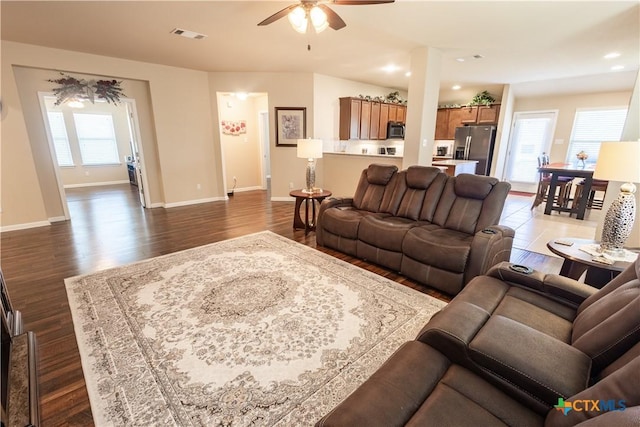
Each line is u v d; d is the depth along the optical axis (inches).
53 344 77.0
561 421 34.3
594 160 261.0
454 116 311.6
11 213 167.6
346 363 71.2
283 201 249.6
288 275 115.0
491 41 152.6
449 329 49.1
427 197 131.6
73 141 312.7
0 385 52.2
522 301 65.5
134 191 292.8
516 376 41.6
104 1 110.7
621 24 128.4
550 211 214.5
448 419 38.1
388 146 316.5
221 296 99.6
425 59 164.1
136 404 59.9
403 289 105.9
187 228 174.4
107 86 195.5
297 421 56.9
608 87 240.8
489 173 293.3
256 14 123.4
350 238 133.0
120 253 135.6
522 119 291.9
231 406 59.8
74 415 57.7
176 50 172.6
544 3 109.8
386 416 37.9
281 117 238.4
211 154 245.1
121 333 80.8
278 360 71.9
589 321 50.8
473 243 97.8
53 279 110.7
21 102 168.6
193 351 74.5
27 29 138.6
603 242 82.0
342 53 176.9
